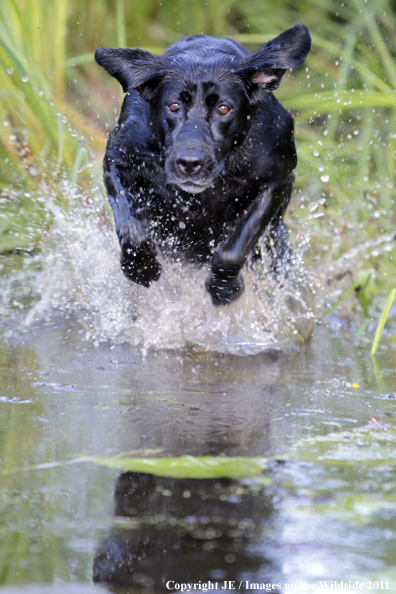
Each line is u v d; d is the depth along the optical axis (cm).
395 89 1617
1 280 1177
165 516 462
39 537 434
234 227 946
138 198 937
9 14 1367
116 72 865
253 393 761
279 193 927
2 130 1377
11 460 548
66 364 852
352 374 857
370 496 496
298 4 1972
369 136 1527
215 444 595
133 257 907
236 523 454
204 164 828
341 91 1531
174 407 698
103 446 582
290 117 948
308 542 431
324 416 681
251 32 1991
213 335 985
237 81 859
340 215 1334
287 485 514
